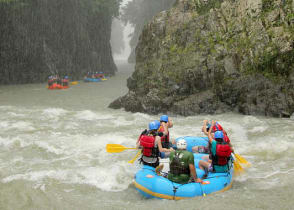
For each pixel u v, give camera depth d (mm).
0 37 32094
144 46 17344
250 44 12914
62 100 21094
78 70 43000
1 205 5574
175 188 5555
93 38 48969
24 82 34562
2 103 19391
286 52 11883
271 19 12633
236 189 5891
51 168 7504
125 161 7973
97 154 8594
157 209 5188
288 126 10477
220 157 6000
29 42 35094
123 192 6152
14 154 8656
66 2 40656
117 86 32656
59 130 11422
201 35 14641
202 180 5824
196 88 14023
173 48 15398
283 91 11914
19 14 33750
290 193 5555
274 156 7902
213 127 7543
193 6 15789
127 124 12414
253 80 12594
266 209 4953
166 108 14352
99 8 48969
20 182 6559
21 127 11812
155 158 6363
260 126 10758
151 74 15812
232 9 14094
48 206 5520
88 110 16344
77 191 6195
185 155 5645
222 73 13391
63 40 40594
